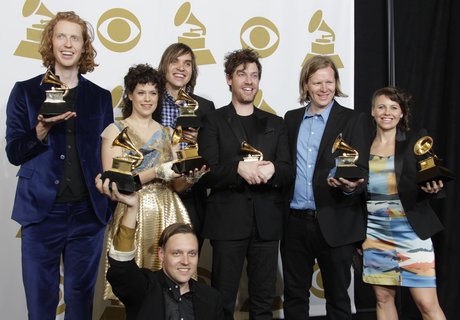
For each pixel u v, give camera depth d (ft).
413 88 14.35
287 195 10.35
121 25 12.10
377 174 10.21
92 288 9.01
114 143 7.69
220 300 7.99
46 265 8.69
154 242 9.23
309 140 10.31
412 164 10.03
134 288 7.35
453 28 13.94
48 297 8.70
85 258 8.91
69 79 8.98
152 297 7.55
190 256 7.87
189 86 11.14
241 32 12.78
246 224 9.82
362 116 10.19
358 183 9.38
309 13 13.08
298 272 10.34
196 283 8.06
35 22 11.57
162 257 8.10
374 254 10.37
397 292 13.43
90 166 8.86
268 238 9.88
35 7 11.57
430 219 10.18
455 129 13.82
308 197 10.11
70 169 8.80
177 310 7.73
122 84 12.10
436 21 14.21
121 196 7.05
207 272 12.70
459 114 13.79
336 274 9.97
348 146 9.39
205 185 9.80
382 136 10.43
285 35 12.98
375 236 10.36
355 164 9.83
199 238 10.56
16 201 8.79
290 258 10.37
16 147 8.48
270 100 12.93
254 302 10.09
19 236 11.53
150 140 9.48
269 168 9.55
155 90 9.62
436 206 14.08
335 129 10.11
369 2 14.20
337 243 9.80
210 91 12.62
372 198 10.30
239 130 10.05
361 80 14.19
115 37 12.08
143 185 9.34
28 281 8.60
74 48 8.79
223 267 9.80
